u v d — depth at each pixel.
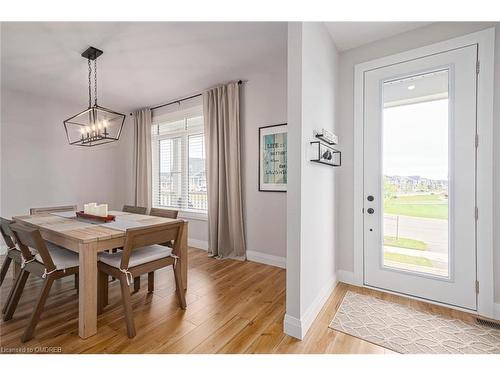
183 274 2.41
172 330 1.77
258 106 3.21
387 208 2.36
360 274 2.49
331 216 2.38
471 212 1.97
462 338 1.67
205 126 3.62
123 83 3.46
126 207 3.34
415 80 2.21
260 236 3.24
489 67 1.88
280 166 3.05
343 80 2.56
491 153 1.89
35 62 2.82
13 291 1.89
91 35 2.31
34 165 3.89
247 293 2.37
